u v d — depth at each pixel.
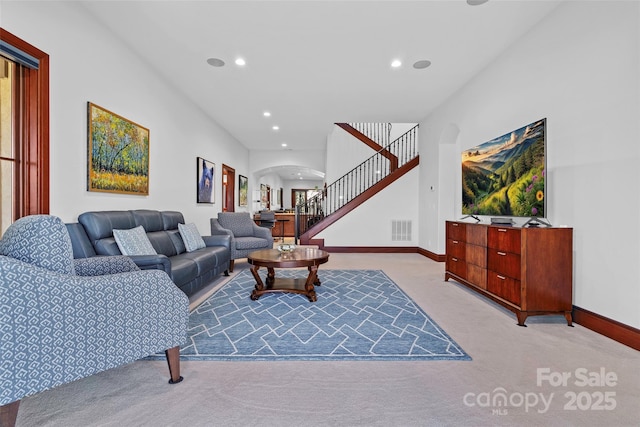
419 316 2.69
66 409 1.43
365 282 3.95
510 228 2.66
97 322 1.38
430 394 1.56
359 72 3.92
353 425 1.33
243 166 8.46
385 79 4.13
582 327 2.43
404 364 1.86
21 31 2.12
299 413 1.41
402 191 6.67
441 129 5.16
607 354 1.97
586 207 2.40
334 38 3.15
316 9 2.69
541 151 2.78
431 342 2.16
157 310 1.60
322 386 1.63
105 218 2.70
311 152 9.16
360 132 7.74
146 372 1.77
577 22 2.46
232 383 1.66
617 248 2.16
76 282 1.31
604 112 2.24
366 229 6.71
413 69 3.84
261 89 4.49
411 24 2.90
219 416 1.39
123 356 1.47
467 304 3.03
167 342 1.64
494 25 2.92
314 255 3.36
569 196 2.54
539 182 2.79
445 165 5.38
